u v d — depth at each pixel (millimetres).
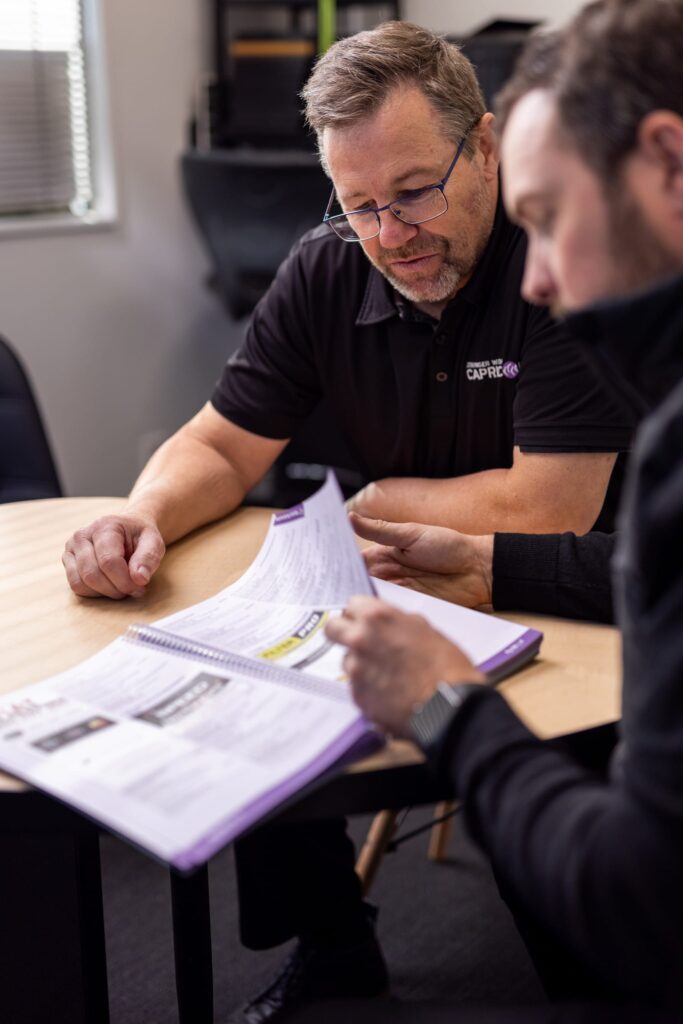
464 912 1981
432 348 1609
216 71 3543
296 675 977
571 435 1447
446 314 1572
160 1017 1720
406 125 1401
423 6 3611
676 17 708
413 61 1415
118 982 1801
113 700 968
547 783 732
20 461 2066
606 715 954
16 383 2066
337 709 914
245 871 1609
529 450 1478
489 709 779
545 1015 833
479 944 1894
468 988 1784
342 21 3676
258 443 1747
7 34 3080
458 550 1218
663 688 647
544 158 747
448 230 1463
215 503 1588
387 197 1438
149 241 3488
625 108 701
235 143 3398
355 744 872
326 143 1452
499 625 1084
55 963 1217
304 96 1509
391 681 827
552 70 748
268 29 3648
